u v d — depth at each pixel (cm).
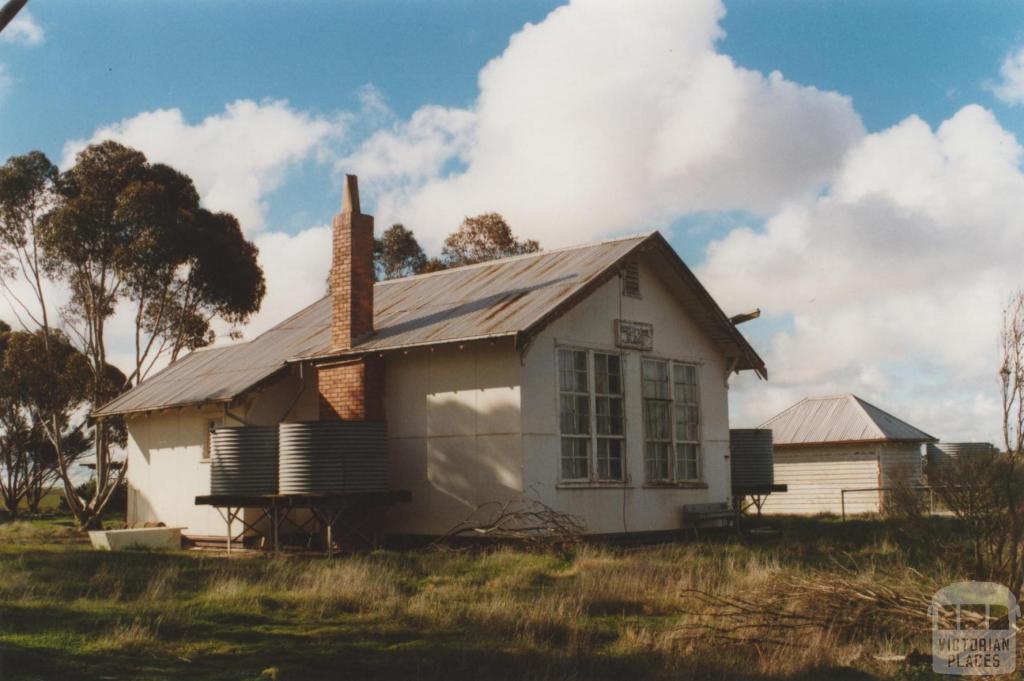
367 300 2248
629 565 1557
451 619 1171
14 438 4806
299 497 1958
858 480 3912
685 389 2434
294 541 2195
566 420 2078
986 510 1287
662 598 1298
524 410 1972
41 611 1191
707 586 1370
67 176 3594
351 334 2202
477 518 2002
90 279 3559
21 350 4003
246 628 1130
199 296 3734
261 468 2055
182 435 2481
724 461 2512
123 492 4650
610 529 2136
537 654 999
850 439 3903
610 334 2212
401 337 2131
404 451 2139
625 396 2234
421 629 1129
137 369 3631
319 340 2373
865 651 985
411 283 2630
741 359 2569
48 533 2909
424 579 1504
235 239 3812
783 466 4106
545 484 1997
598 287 2095
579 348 2123
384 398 2181
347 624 1156
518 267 2408
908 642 1034
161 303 3594
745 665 959
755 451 2652
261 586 1391
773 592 1134
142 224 3488
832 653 973
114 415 2633
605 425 2178
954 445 3956
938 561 1407
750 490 2627
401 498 2047
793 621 1062
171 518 2484
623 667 963
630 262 2291
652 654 1009
